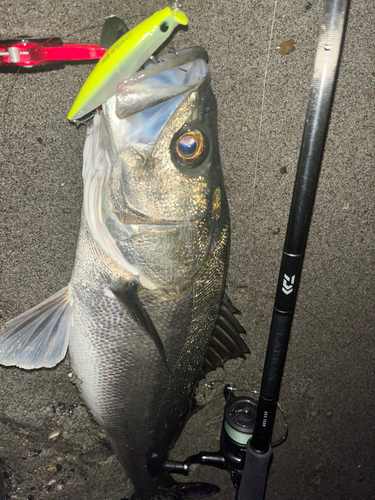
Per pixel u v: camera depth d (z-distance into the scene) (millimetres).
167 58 303
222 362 457
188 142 297
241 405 457
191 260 336
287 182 420
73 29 327
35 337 380
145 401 396
